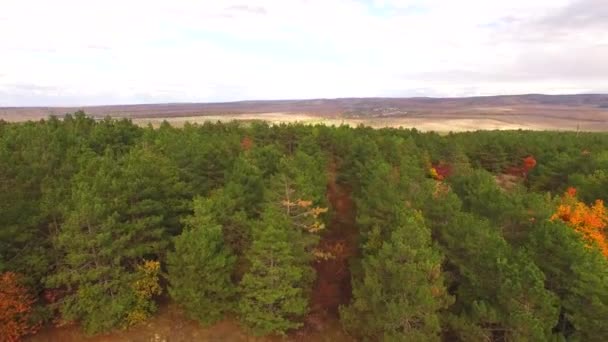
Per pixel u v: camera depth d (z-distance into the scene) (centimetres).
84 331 3042
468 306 2923
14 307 2812
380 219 3409
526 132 11744
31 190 3338
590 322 2559
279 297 2975
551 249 2881
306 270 3209
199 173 4119
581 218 3544
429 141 7506
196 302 2991
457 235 3136
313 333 3312
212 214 3206
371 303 2831
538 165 6425
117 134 5700
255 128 6950
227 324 3309
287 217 3238
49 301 3125
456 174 5050
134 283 3117
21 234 2973
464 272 2944
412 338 2528
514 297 2573
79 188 3111
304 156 4362
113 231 3031
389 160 5400
